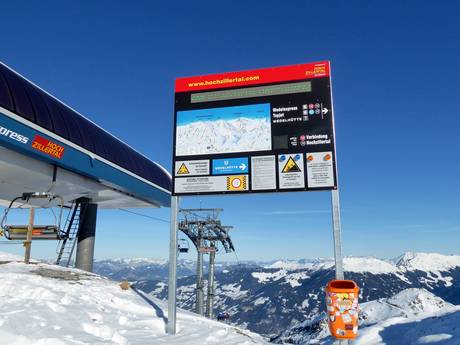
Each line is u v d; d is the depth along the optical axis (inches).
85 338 256.1
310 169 366.0
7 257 740.0
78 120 819.4
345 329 269.7
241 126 395.2
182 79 425.1
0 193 785.6
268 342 497.4
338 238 331.9
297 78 391.5
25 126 623.2
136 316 408.2
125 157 991.0
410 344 491.2
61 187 816.3
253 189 376.8
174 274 373.1
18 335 213.0
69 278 565.0
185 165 400.2
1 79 597.0
